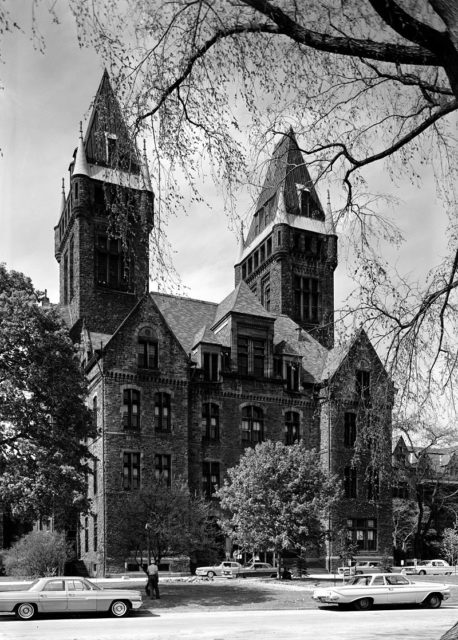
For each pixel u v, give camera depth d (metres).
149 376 48.50
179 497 40.03
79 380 32.25
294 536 38.53
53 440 30.08
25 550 42.25
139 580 39.41
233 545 50.34
